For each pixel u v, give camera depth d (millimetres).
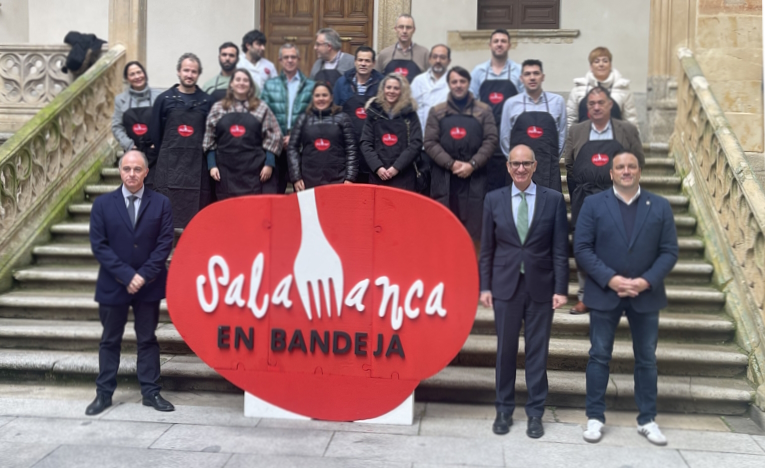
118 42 7543
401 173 4918
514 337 3969
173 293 4199
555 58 6391
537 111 4984
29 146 5957
